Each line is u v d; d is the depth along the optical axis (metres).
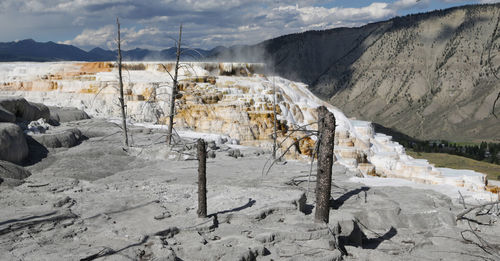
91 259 8.21
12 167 15.02
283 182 16.61
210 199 13.21
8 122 18.42
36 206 11.30
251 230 10.69
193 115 37.84
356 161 38.22
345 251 11.28
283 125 39.78
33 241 8.99
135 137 26.19
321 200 11.48
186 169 19.08
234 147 27.62
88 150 21.03
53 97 41.28
